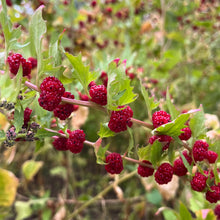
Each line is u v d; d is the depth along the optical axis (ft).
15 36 0.60
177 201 1.30
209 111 1.56
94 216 1.88
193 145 0.66
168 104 0.66
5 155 0.83
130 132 0.62
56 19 1.36
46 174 1.94
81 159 1.53
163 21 1.76
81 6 1.77
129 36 1.72
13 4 1.14
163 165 0.65
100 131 0.63
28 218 1.89
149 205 1.68
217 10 1.76
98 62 0.84
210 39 1.87
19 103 0.58
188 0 1.80
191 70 1.88
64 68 0.58
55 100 0.56
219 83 1.97
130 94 0.57
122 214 1.77
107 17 1.68
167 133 0.61
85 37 1.48
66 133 0.65
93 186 1.87
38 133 0.64
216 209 0.80
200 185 0.65
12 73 0.58
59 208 1.59
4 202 0.69
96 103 0.60
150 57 1.74
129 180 1.48
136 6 1.74
